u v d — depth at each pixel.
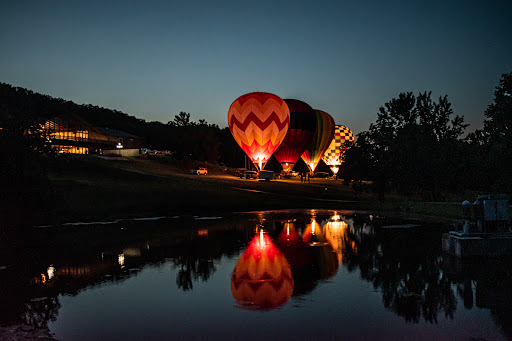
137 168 59.00
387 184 39.94
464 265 11.09
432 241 15.41
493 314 7.27
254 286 9.40
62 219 22.39
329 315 7.32
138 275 10.59
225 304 8.05
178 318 7.25
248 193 40.84
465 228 12.48
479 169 28.50
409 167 36.53
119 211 26.58
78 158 55.62
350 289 9.02
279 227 20.56
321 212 28.58
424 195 38.59
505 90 22.19
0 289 9.30
